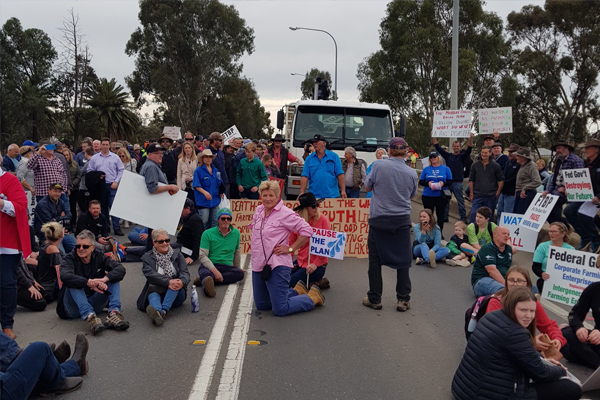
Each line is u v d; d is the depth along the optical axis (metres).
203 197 9.38
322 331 5.57
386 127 13.53
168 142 11.54
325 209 9.27
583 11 34.28
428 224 9.11
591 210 8.77
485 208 8.98
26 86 49.59
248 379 4.37
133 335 5.42
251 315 6.09
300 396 4.08
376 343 5.25
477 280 6.76
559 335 4.54
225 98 58.22
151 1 54.50
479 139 36.62
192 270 8.22
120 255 8.77
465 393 3.86
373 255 6.35
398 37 36.59
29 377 3.67
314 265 6.88
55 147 11.20
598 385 4.13
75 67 48.25
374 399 4.06
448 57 34.69
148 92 58.78
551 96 36.47
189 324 5.77
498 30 35.94
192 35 55.06
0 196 4.85
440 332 5.61
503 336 3.66
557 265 6.13
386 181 6.16
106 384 4.26
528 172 10.52
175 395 4.08
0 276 4.98
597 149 8.70
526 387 3.74
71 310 5.86
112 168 11.42
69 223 9.78
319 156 9.21
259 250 6.04
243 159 10.81
